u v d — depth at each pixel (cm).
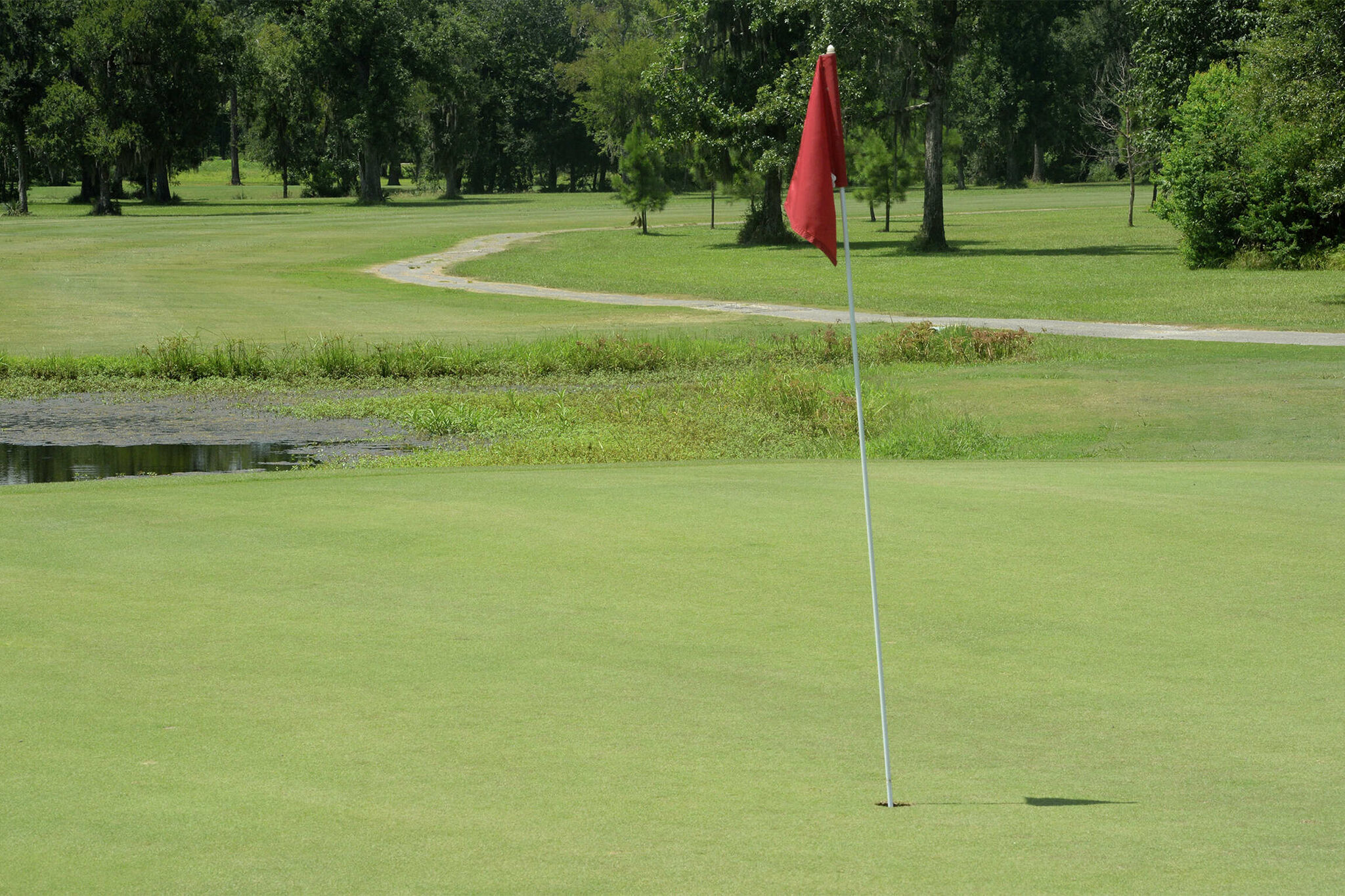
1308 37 4703
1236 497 1606
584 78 19650
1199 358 3878
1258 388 3284
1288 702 853
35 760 717
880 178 10462
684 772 709
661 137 9525
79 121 13325
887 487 1688
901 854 588
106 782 682
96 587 1138
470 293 6344
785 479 1764
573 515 1476
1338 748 761
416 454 2838
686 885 548
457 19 17838
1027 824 630
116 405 3591
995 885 548
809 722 807
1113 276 6569
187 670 903
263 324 5112
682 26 9350
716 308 5675
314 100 15262
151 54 13238
